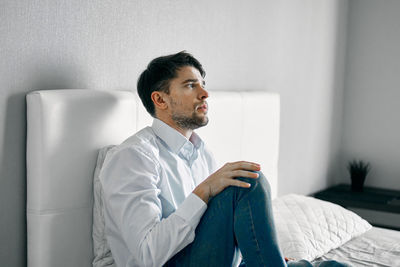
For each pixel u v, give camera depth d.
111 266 1.52
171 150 1.56
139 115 1.74
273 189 2.61
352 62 3.58
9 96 1.42
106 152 1.54
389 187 3.47
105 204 1.46
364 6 3.51
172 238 1.26
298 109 3.04
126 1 1.81
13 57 1.43
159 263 1.27
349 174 3.64
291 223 2.04
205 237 1.31
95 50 1.70
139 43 1.88
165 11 2.00
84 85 1.67
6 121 1.42
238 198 1.30
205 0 2.22
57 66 1.56
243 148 2.33
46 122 1.42
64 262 1.49
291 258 1.70
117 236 1.45
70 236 1.50
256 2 2.57
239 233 1.28
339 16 3.45
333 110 3.49
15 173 1.46
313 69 3.18
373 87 3.51
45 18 1.51
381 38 3.46
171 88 1.55
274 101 2.57
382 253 2.05
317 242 1.99
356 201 3.05
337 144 3.60
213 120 2.11
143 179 1.36
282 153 2.90
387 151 3.47
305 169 3.17
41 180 1.43
